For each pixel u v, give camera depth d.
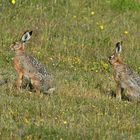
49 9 59.28
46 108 35.91
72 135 31.84
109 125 33.84
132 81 40.53
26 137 31.45
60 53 51.06
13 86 40.97
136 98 40.53
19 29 54.41
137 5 63.31
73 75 45.09
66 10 59.44
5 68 45.44
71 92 40.34
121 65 41.09
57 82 42.25
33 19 56.75
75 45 52.75
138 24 59.50
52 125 33.09
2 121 33.25
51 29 55.00
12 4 58.28
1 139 31.02
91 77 45.28
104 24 57.91
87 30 56.03
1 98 37.31
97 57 51.16
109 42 54.25
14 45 41.09
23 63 40.53
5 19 55.88
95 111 36.28
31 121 33.78
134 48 54.22
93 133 32.25
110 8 61.91
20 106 35.97
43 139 31.50
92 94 40.50
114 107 37.41
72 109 36.28
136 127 33.91
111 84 43.75
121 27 57.94
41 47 52.03
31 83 40.59
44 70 40.56
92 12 59.06
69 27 56.19
